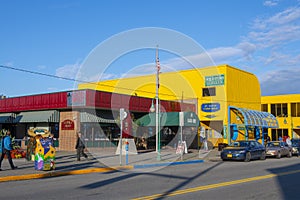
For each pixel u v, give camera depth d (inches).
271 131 2137.1
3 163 756.6
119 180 529.3
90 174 625.9
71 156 954.1
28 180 539.2
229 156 949.2
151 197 373.1
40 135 689.0
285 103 2119.8
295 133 2110.0
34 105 1220.5
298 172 637.9
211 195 386.6
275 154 1111.6
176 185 468.8
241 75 1734.7
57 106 1154.0
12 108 1290.6
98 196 381.7
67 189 436.1
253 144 1001.5
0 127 1373.0
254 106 1855.3
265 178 543.2
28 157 804.0
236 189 430.6
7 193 406.3
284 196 383.9
